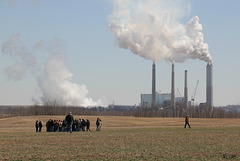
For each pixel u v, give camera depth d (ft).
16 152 97.81
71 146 115.14
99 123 221.66
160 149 108.58
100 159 86.17
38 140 136.87
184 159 88.22
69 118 189.47
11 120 552.41
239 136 163.02
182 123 460.96
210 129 232.53
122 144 123.03
